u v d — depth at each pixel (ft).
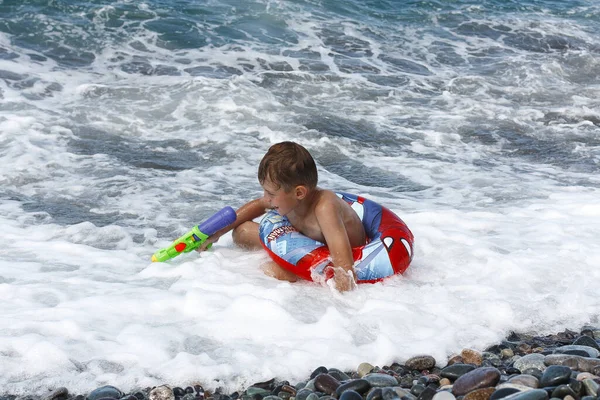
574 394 20.65
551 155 48.14
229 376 22.39
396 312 26.16
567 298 27.99
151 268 29.73
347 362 23.31
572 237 34.01
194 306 26.32
